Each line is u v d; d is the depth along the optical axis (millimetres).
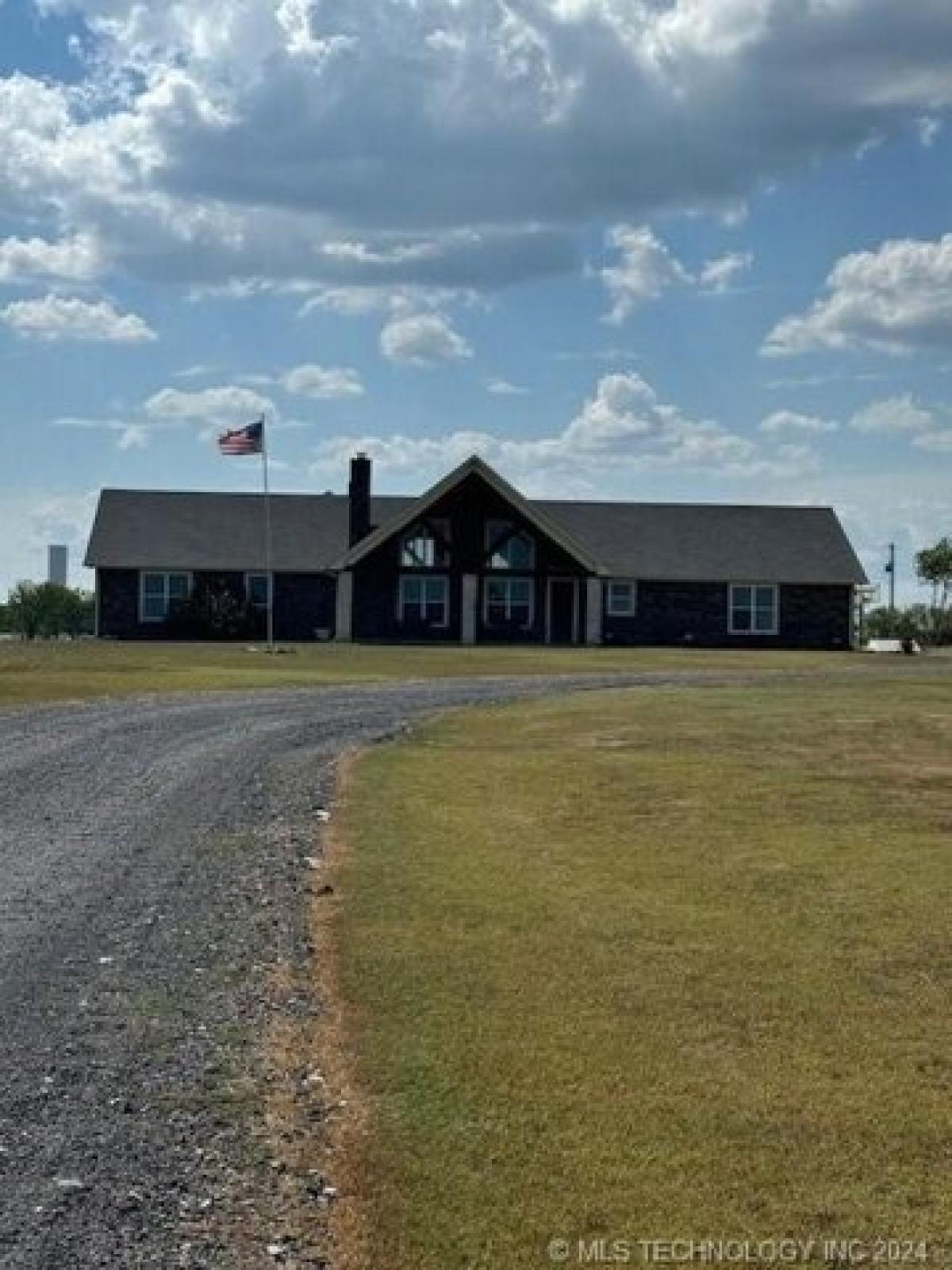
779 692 27969
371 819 14055
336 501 60812
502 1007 8102
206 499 59969
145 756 18594
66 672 32281
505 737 20781
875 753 18453
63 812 14477
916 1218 5652
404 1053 7359
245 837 13227
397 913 10242
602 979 8625
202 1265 5281
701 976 8688
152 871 11742
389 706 25641
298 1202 5773
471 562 55625
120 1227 5539
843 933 9594
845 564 58719
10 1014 8039
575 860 11992
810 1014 7988
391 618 55562
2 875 11562
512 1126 6445
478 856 12211
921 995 8344
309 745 19891
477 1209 5691
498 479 55156
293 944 9547
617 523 59906
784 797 15070
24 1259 5289
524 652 45844
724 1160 6129
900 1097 6816
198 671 33812
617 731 21094
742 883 11078
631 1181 5926
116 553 56844
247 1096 6852
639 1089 6887
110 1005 8219
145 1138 6352
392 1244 5438
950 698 26391
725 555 58656
